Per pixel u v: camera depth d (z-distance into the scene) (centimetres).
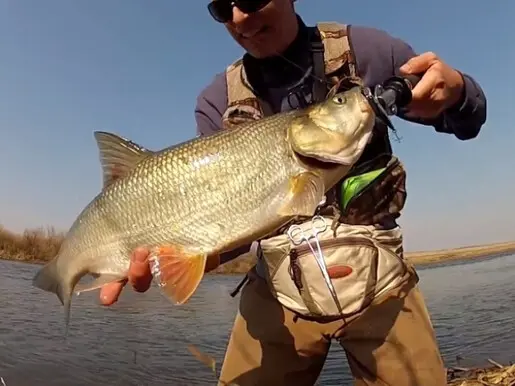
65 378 154
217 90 83
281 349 77
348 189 70
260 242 75
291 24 75
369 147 70
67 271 69
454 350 189
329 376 160
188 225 60
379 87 56
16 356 174
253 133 61
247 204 59
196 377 161
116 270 65
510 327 217
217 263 67
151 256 61
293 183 59
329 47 76
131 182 64
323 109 60
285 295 74
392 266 71
